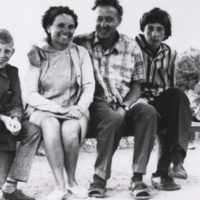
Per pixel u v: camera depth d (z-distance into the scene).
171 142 3.37
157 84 3.80
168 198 3.14
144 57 3.78
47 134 2.98
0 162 2.98
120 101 3.52
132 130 3.39
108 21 3.45
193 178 3.95
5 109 3.20
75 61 3.33
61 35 3.26
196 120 4.21
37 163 4.82
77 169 4.45
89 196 3.10
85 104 3.20
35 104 3.14
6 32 3.08
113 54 3.54
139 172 3.10
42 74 3.27
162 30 3.73
